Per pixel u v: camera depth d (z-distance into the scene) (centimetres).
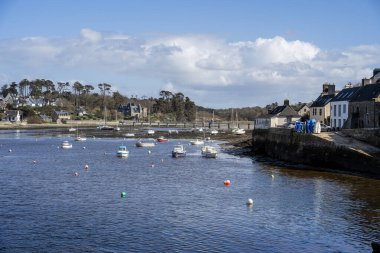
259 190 4488
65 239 2864
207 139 13538
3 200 4006
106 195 4269
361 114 7362
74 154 8862
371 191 4356
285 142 7094
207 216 3438
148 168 6469
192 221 3291
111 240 2844
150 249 2675
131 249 2675
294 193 4297
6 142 12344
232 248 2695
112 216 3441
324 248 2689
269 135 7981
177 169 6322
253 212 3553
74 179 5312
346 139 6097
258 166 6538
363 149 5653
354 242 2794
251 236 2923
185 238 2884
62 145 10706
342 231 3019
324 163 6059
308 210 3597
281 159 7244
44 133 16888
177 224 3212
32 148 10344
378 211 3547
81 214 3500
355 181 4959
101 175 5688
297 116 11588
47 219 3347
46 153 9044
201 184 4912
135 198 4122
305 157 6444
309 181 5003
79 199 4072
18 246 2731
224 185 4822
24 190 4519
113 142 12756
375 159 5322
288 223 3222
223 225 3183
